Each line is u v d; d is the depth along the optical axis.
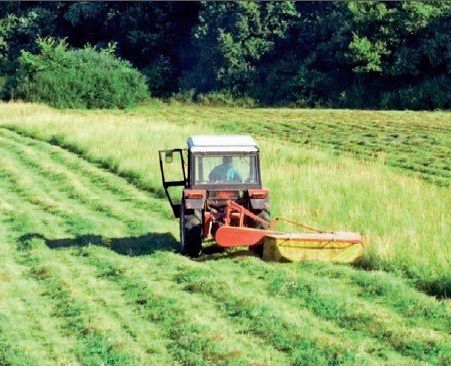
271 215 30.12
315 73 112.50
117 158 46.06
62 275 24.20
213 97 116.00
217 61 117.94
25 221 32.44
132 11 125.81
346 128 70.12
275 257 24.27
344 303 20.17
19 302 21.84
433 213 28.70
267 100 114.81
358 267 24.14
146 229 30.73
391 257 23.83
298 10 120.50
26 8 131.75
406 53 102.75
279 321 19.00
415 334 17.91
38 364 17.33
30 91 102.56
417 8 102.62
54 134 58.31
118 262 25.45
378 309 19.86
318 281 21.97
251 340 18.19
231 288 21.72
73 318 20.30
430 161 50.53
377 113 85.25
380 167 43.47
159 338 18.67
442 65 103.00
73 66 105.19
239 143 26.47
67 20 127.12
